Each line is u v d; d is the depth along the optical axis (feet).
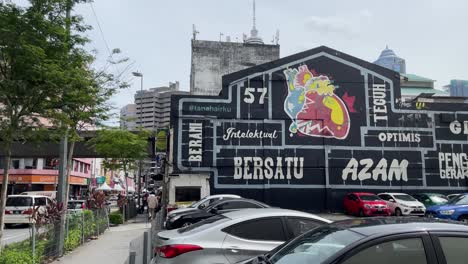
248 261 16.03
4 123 27.96
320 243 14.14
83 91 31.96
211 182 94.58
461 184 100.27
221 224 20.94
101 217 60.23
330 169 97.30
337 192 96.48
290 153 97.04
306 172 96.63
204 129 96.22
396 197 88.28
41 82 27.84
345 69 101.55
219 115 97.09
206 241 20.24
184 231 21.97
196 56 137.90
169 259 19.74
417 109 102.01
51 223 35.06
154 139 122.31
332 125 99.09
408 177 98.99
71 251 40.29
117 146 98.32
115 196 226.38
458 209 57.16
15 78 27.07
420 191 98.68
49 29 28.30
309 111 99.09
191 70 137.39
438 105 102.68
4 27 26.37
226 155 95.81
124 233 59.31
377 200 88.02
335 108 99.71
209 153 95.50
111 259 35.96
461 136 102.27
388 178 98.43
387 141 99.91
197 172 94.58
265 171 95.81
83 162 212.43
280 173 96.07
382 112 100.89
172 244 20.01
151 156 123.03
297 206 94.99
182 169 94.38
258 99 98.53
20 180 165.78
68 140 47.01
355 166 97.96
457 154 101.40
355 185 97.30
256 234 20.89
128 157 103.35
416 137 100.83
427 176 99.60
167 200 101.14
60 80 28.12
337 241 13.56
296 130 98.12
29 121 29.68
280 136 97.50
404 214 84.17
